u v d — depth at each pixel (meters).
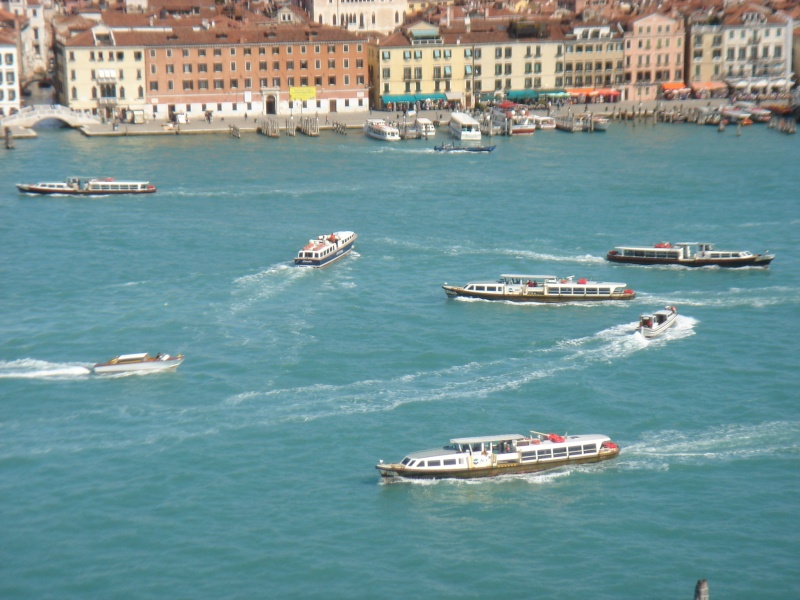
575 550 108.19
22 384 142.75
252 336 157.62
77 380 143.88
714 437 127.69
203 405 136.38
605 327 161.50
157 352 152.00
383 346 154.12
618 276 187.00
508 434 126.94
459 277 185.75
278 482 119.38
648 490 117.81
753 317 165.00
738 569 105.25
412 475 119.00
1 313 167.75
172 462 123.25
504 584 103.50
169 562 106.81
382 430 129.50
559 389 139.75
